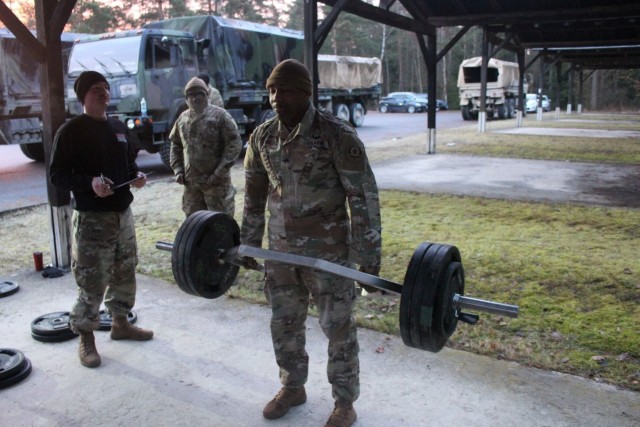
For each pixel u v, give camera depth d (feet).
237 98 42.52
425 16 43.14
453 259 7.45
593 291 14.01
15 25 14.87
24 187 30.99
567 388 9.56
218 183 14.66
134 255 11.18
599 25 53.31
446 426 8.56
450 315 7.30
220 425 8.68
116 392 9.64
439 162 39.04
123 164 10.64
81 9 124.16
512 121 90.43
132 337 11.62
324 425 8.54
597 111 150.20
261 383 9.95
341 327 8.11
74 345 11.44
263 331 12.12
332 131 7.48
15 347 11.33
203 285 8.73
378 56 194.08
